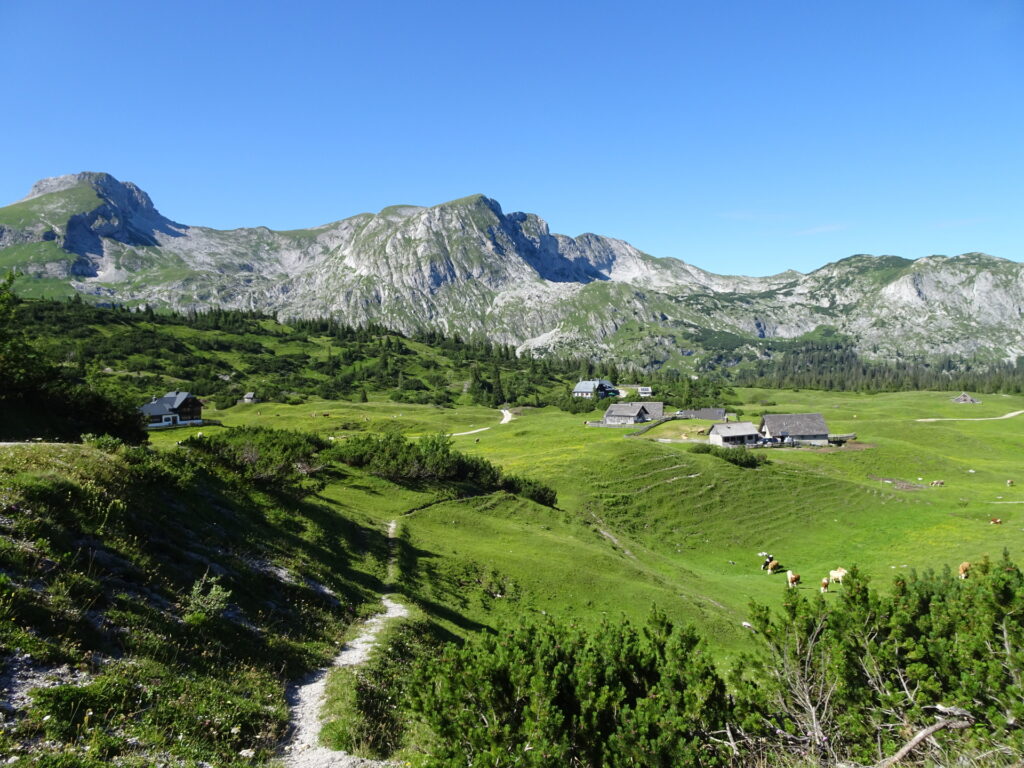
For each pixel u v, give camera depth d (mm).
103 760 10609
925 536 67688
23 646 12570
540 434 133625
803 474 91938
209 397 181375
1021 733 8242
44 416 38062
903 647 10266
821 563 64312
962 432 139000
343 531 39625
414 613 29156
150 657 14969
